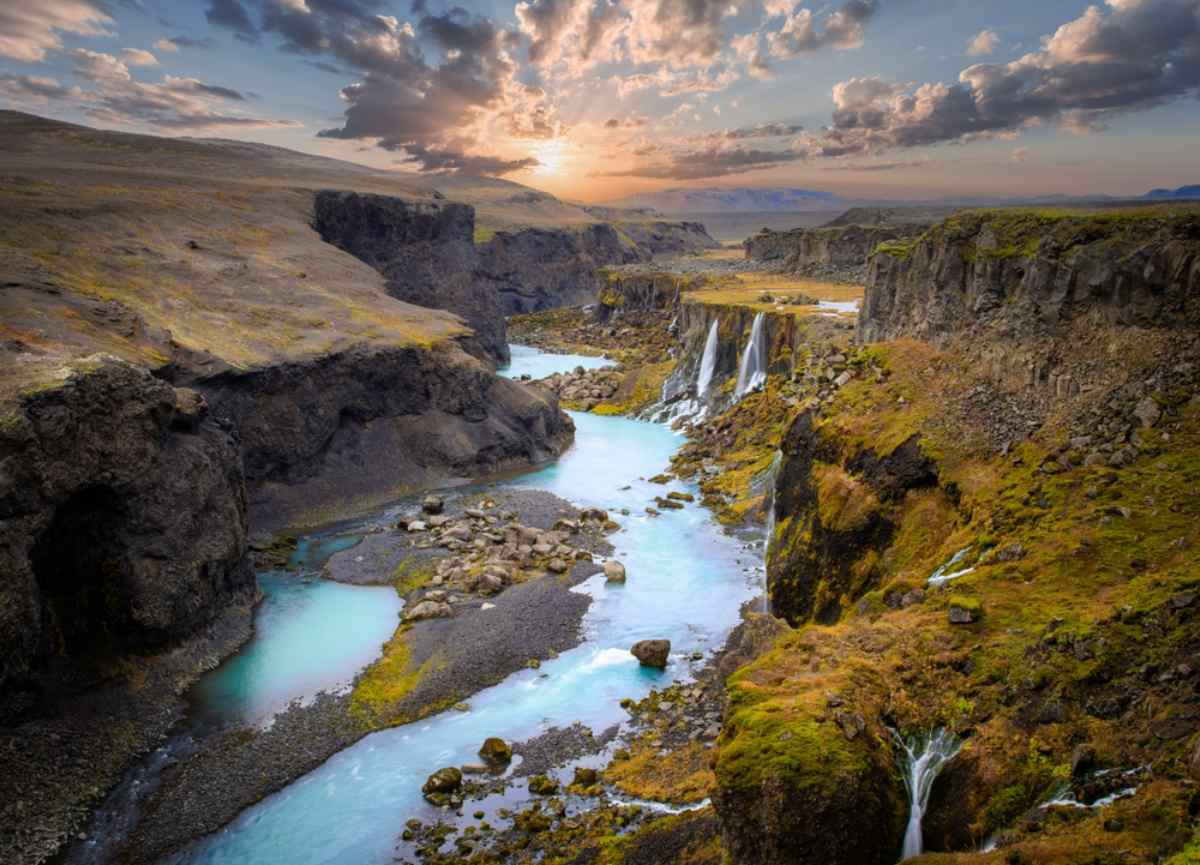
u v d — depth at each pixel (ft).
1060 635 112.78
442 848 129.70
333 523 299.58
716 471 350.64
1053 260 197.57
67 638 175.52
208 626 205.67
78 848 133.39
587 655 197.88
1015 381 193.16
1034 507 149.28
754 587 236.63
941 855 88.33
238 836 135.54
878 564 175.01
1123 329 178.40
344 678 188.85
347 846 131.85
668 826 123.34
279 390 308.60
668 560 258.37
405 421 361.10
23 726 155.63
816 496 205.98
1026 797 94.63
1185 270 170.91
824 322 373.61
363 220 586.04
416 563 254.88
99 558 184.24
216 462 221.46
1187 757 86.43
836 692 110.42
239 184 564.30
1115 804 85.10
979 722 106.83
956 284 235.40
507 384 402.93
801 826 91.81
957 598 129.18
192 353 279.28
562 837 127.75
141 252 360.48
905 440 192.13
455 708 175.32
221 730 167.22
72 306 266.16
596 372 561.43
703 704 169.58
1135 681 102.06
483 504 313.32
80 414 177.78
